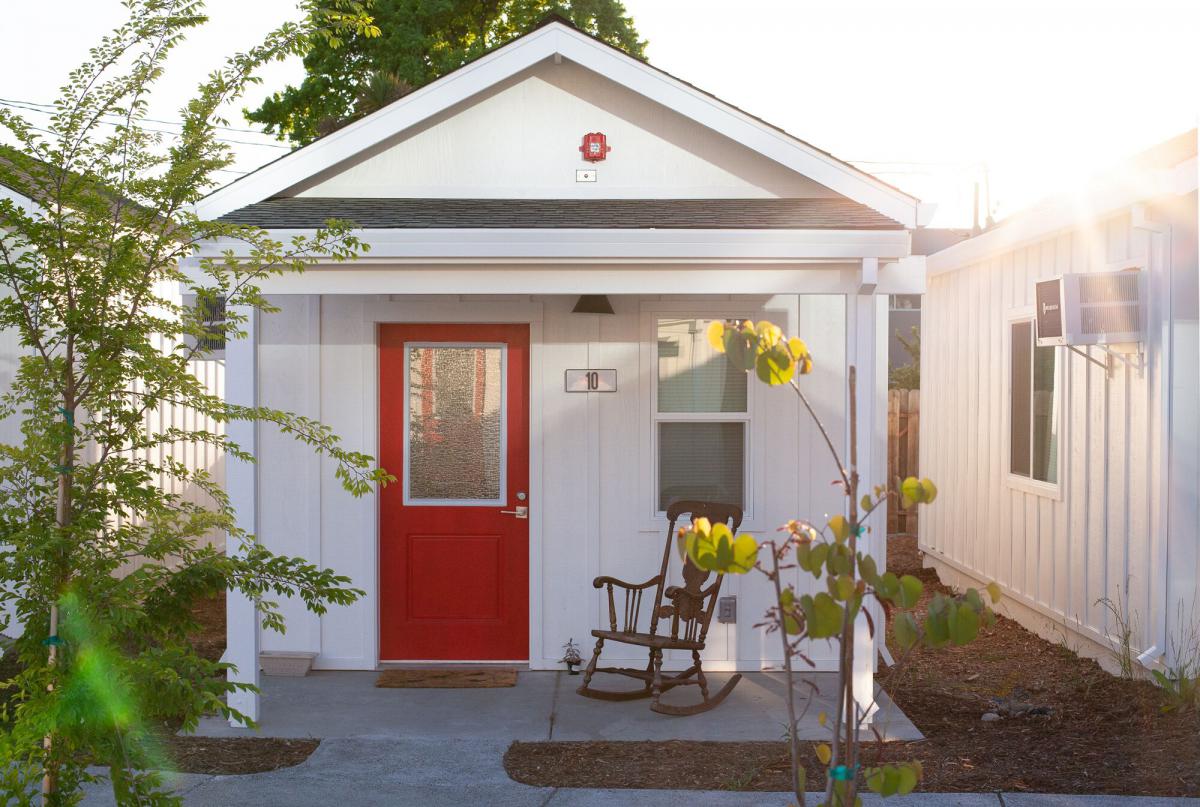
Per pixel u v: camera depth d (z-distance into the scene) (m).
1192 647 6.75
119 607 3.90
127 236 4.16
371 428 7.91
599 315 7.90
